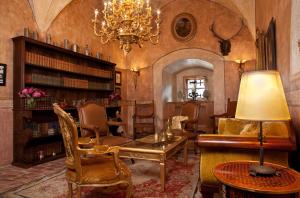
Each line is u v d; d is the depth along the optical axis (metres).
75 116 5.45
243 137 2.28
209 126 7.47
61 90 5.36
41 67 4.66
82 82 5.75
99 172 2.28
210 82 9.54
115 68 7.38
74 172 2.31
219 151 2.32
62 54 5.29
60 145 4.89
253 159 2.24
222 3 6.77
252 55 6.58
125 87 7.91
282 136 2.23
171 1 7.46
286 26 2.74
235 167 1.92
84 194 2.79
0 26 4.18
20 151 4.15
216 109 6.96
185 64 8.54
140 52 7.88
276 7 3.26
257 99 1.62
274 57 3.33
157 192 2.84
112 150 2.31
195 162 4.24
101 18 6.83
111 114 6.81
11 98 4.30
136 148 3.12
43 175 3.56
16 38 4.25
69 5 5.70
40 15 4.86
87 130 4.09
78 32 5.98
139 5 3.92
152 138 3.96
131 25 3.89
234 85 6.78
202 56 7.16
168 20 7.54
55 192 2.87
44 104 4.47
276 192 1.45
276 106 1.59
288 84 2.74
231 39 6.82
